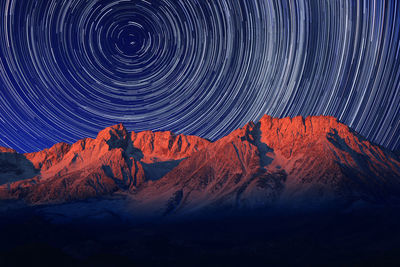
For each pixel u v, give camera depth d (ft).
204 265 303.89
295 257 318.86
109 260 308.60
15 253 295.89
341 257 306.96
